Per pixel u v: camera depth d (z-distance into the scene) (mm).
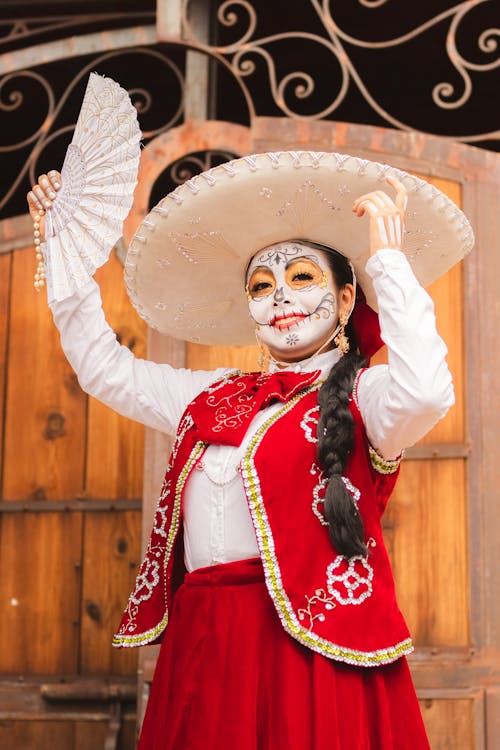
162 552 2611
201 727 2283
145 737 2441
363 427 2428
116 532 4109
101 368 2723
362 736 2254
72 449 4184
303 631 2277
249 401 2574
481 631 3627
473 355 3785
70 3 4465
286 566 2326
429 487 3742
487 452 3734
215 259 2771
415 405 2219
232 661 2312
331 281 2648
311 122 3949
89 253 2594
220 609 2373
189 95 4125
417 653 3621
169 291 2881
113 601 4070
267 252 2666
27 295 4312
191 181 2564
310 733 2232
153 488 3779
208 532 2461
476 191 3887
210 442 2521
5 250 4352
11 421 4238
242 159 2510
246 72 4125
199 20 4227
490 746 3551
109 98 2627
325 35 5082
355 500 2375
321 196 2545
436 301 3824
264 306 2621
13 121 5645
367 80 5512
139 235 2703
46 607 4105
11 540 4168
